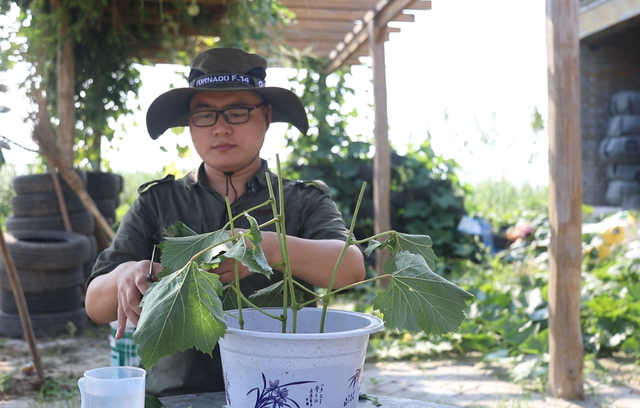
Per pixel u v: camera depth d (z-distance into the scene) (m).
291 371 0.99
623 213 7.13
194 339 0.94
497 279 6.43
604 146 9.15
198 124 1.72
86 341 5.15
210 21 5.66
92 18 5.50
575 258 3.51
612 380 3.86
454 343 4.71
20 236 5.35
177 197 1.78
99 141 6.29
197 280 0.97
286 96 1.76
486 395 3.63
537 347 4.26
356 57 7.80
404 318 1.06
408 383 3.93
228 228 1.73
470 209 9.13
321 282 1.45
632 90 9.45
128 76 6.23
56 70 5.74
